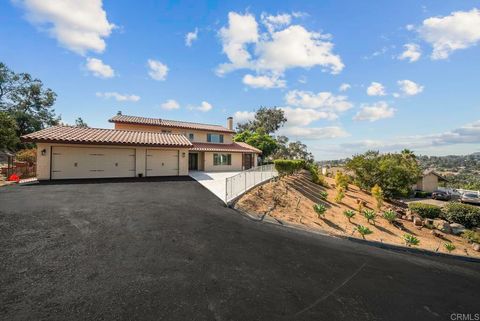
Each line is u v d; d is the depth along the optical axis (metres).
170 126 24.47
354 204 16.77
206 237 5.89
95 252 4.64
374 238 10.04
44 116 38.16
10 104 35.06
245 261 4.71
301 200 13.75
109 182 13.45
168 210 8.05
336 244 6.50
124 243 5.15
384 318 3.22
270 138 36.66
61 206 7.82
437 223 14.77
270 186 14.26
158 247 5.06
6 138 17.62
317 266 4.81
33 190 10.45
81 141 13.82
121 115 25.27
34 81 36.84
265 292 3.62
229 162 26.44
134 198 9.50
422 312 3.47
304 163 24.02
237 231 6.62
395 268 5.17
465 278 5.06
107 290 3.39
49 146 13.84
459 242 12.90
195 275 3.98
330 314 3.18
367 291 3.95
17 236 5.26
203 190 12.13
